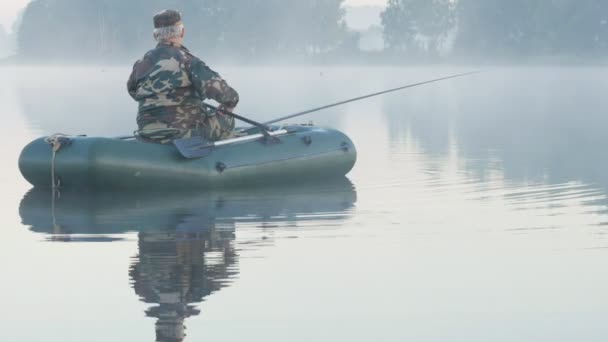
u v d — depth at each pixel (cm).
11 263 542
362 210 736
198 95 856
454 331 413
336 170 949
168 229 650
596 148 1247
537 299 460
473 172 992
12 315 437
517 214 707
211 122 865
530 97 3041
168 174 830
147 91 844
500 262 538
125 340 400
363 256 554
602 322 423
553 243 590
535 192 830
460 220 682
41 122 1870
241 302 454
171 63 838
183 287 483
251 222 679
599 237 608
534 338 404
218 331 412
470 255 557
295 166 903
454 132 1569
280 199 799
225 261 541
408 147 1297
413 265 530
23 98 3191
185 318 431
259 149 884
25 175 859
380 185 893
